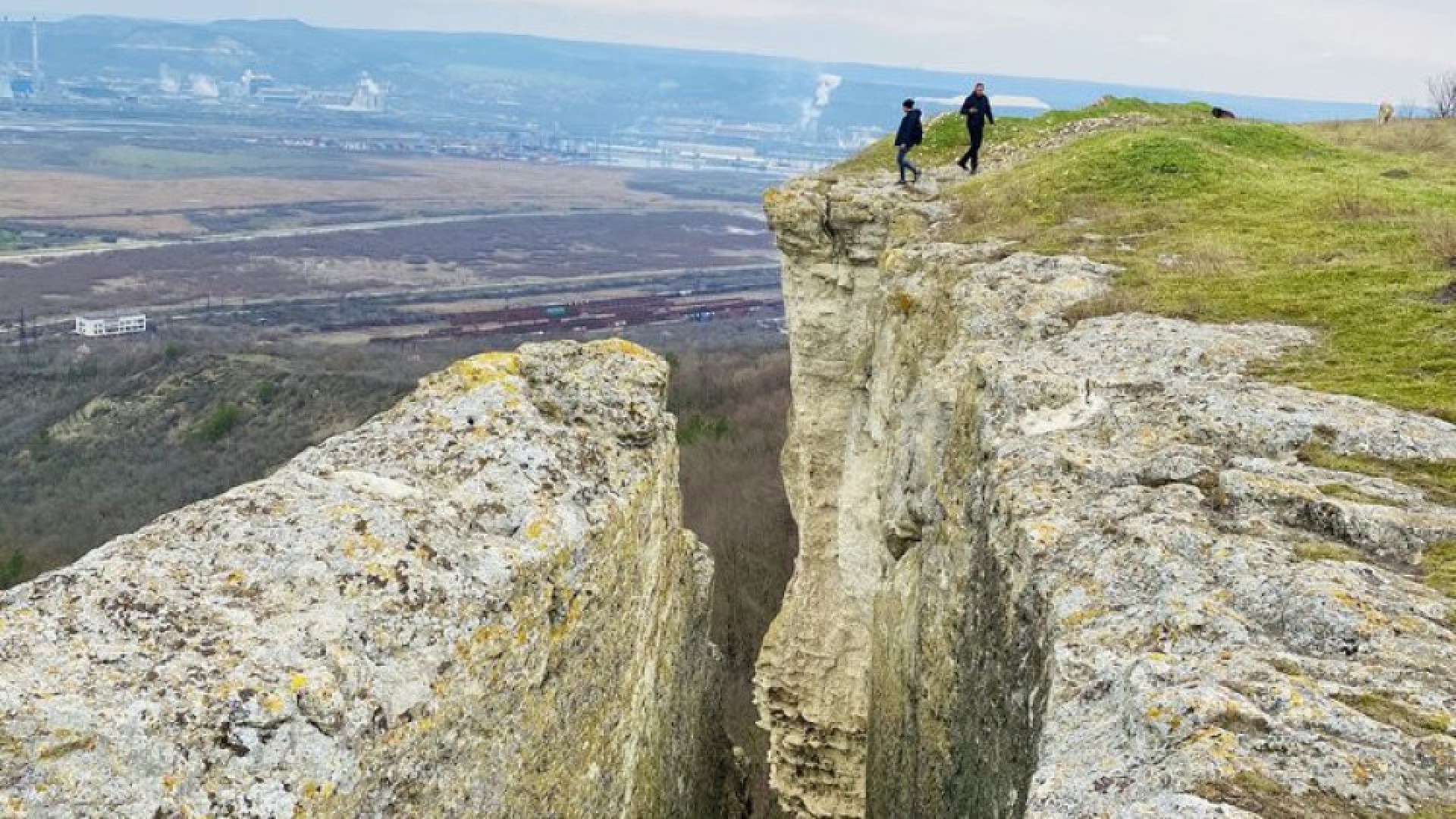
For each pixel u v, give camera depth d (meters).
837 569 27.88
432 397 12.22
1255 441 11.41
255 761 7.40
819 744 26.91
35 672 7.38
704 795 18.23
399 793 8.28
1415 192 24.34
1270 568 8.84
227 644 7.96
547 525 10.62
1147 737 7.25
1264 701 7.24
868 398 26.06
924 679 14.75
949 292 19.25
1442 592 8.45
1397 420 11.30
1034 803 7.17
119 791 6.95
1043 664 9.42
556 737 10.70
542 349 13.60
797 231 27.97
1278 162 29.83
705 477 62.78
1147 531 9.71
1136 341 14.40
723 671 21.19
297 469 10.87
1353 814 6.23
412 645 8.73
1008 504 11.34
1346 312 15.07
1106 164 26.61
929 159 34.66
